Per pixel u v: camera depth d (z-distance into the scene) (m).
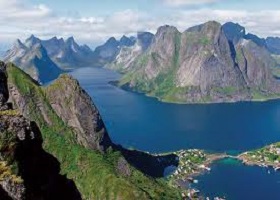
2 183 76.94
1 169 79.31
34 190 87.75
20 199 77.44
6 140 86.31
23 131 90.19
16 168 84.00
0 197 75.06
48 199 93.00
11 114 91.31
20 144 88.12
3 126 88.38
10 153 85.25
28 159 90.44
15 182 77.75
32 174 90.38
